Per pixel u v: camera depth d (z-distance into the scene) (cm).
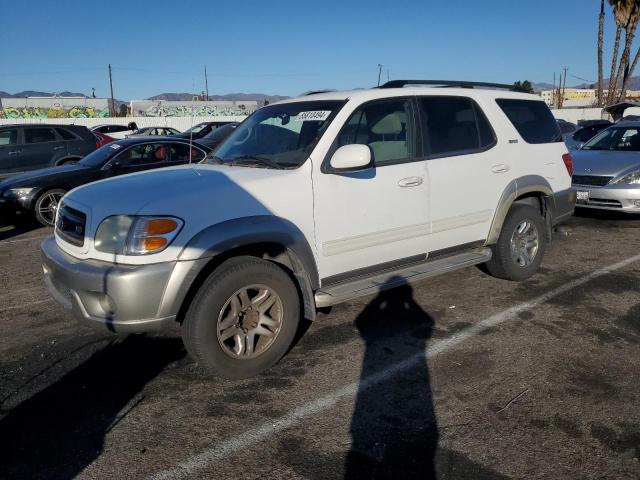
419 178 455
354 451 297
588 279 579
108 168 952
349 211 416
